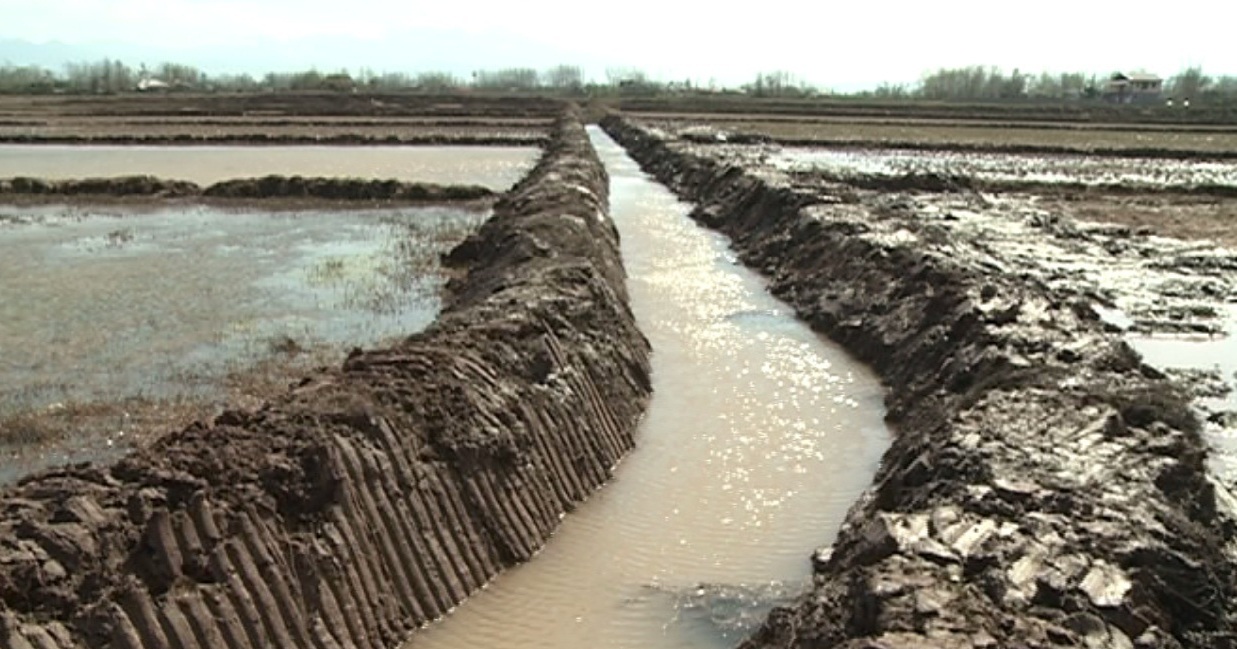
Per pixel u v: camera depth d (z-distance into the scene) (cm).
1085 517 1080
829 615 958
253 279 2538
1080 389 1475
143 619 890
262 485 1052
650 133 6475
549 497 1359
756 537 1314
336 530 1067
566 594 1177
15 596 856
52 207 3769
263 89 13512
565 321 1697
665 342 2181
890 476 1339
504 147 6331
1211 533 1170
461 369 1380
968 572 977
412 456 1201
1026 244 3159
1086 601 935
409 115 8919
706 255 3161
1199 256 3108
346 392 1241
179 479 1009
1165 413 1427
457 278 2536
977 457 1227
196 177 4581
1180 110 10381
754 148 6047
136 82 16000
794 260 2773
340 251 2925
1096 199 4375
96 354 1886
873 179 4400
